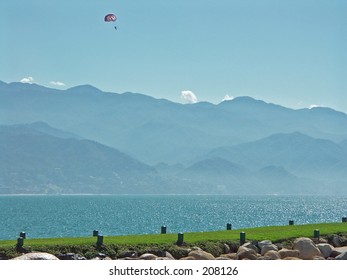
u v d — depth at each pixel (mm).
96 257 89375
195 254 89625
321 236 119188
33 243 91625
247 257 93125
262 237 109938
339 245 119250
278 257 94562
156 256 90625
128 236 104438
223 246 102312
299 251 99750
